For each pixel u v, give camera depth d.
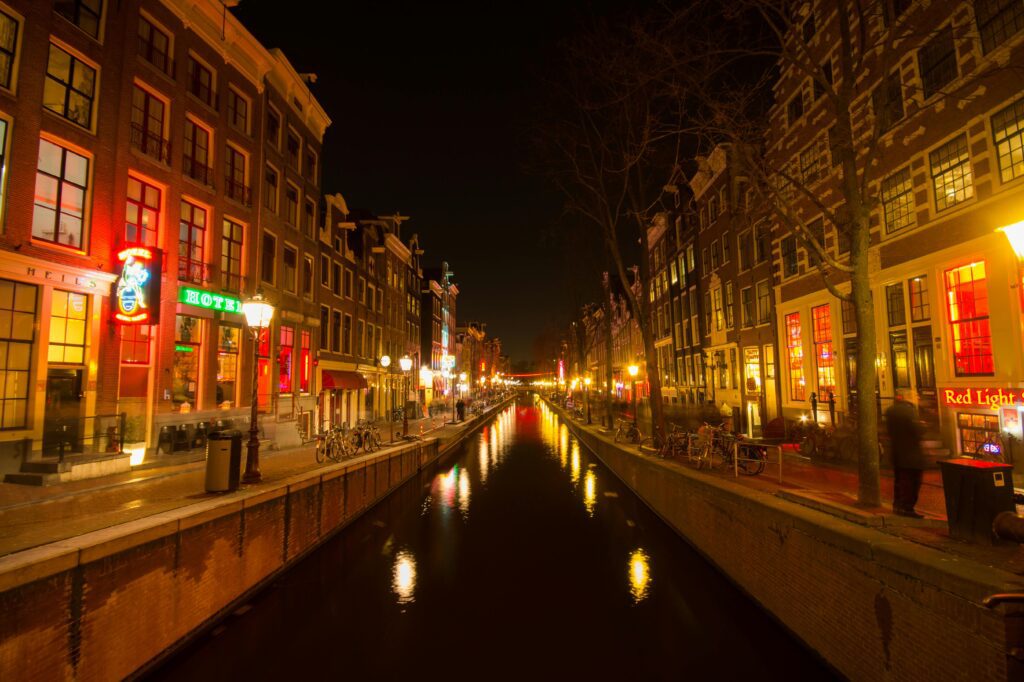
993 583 3.68
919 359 12.97
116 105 13.43
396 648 6.77
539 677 6.07
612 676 6.08
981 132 10.88
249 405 18.58
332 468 11.98
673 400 36.19
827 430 14.54
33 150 11.28
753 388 23.03
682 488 11.35
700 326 30.08
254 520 8.48
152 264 13.32
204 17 16.53
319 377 25.61
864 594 5.09
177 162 15.38
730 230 25.31
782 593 6.80
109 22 13.25
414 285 46.69
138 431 13.95
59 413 11.75
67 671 4.90
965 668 3.84
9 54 11.04
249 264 18.88
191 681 5.97
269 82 20.83
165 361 14.77
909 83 12.85
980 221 10.92
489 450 27.78
